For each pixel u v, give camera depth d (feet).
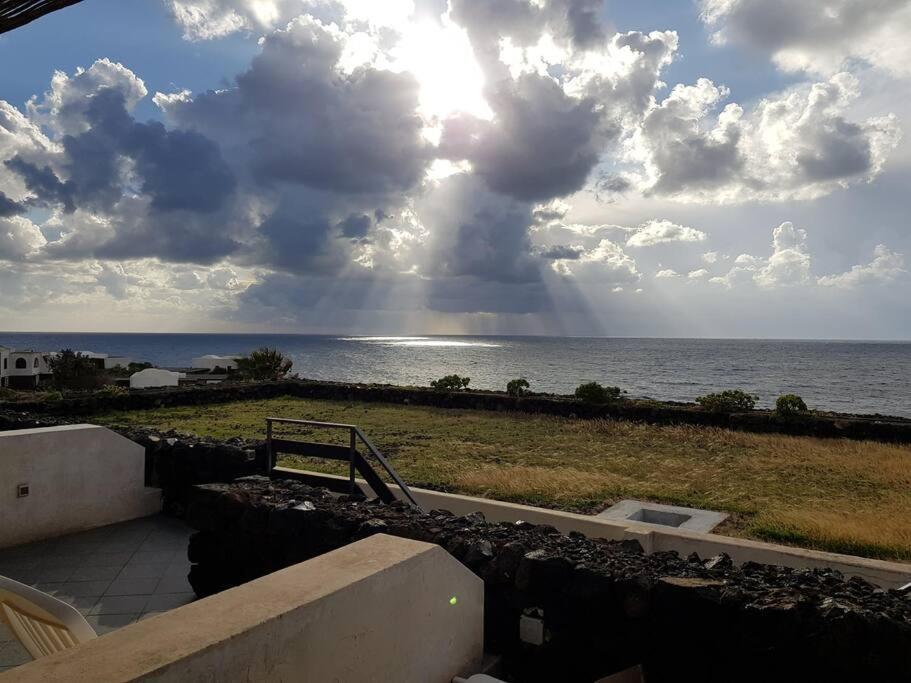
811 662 9.91
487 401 65.26
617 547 16.11
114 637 6.42
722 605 10.73
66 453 21.24
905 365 374.43
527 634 12.54
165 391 63.87
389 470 21.65
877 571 17.94
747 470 37.06
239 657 6.57
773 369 320.29
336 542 14.75
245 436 46.78
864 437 50.06
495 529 15.10
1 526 19.65
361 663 8.21
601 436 49.44
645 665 11.44
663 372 281.13
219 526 16.49
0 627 13.80
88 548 20.03
